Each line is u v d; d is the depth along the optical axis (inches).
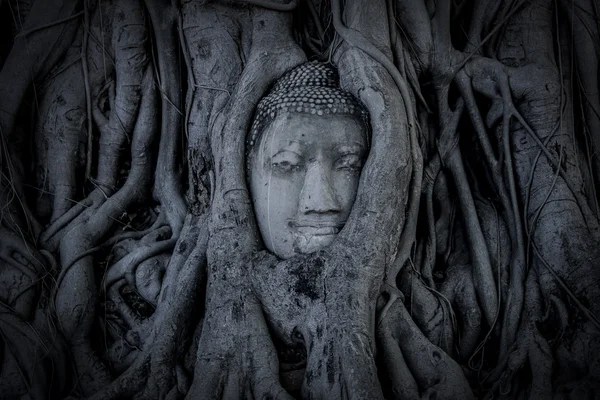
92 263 253.3
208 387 218.1
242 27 260.7
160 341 231.9
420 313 236.8
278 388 215.5
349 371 208.4
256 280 227.9
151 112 268.4
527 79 249.6
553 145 245.8
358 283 219.1
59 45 268.7
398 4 254.4
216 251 232.1
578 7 260.4
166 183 265.6
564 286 232.2
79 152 268.1
